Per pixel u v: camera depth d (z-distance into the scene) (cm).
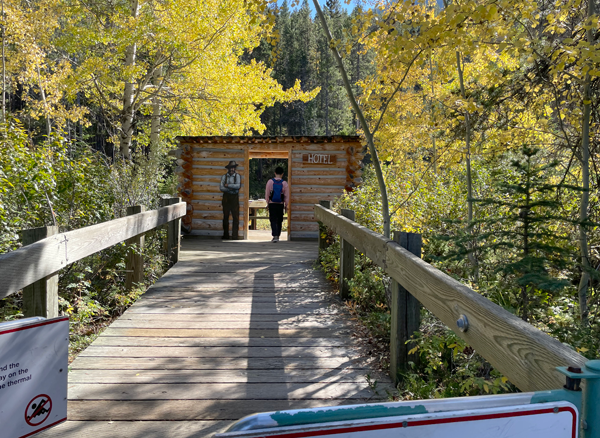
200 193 1200
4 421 178
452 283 251
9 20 1138
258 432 83
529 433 95
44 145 611
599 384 99
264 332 457
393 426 89
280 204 1109
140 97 1556
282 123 5222
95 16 1370
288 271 729
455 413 91
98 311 501
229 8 1261
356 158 1173
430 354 335
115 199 757
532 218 308
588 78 427
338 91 4703
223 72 1436
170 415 297
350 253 576
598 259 435
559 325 370
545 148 517
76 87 1379
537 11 464
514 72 511
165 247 782
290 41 5297
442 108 581
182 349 411
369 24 503
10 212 499
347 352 409
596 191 467
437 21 432
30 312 306
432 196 739
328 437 86
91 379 348
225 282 652
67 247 335
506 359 186
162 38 1245
